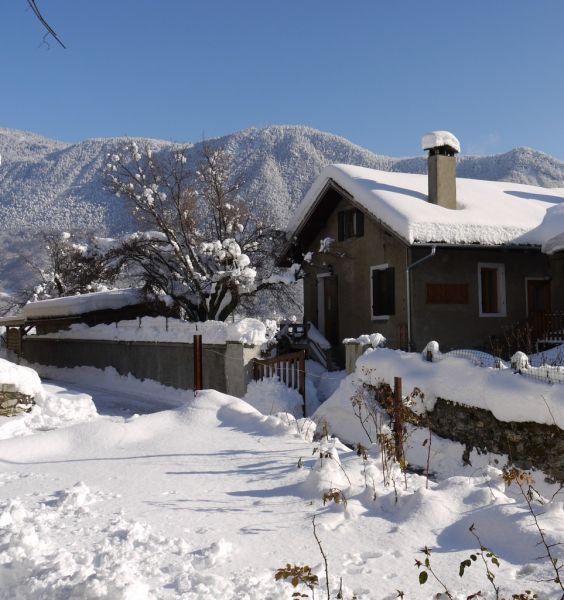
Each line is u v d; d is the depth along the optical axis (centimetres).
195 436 933
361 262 1972
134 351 2233
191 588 400
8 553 455
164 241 2306
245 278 2005
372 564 440
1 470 789
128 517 558
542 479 799
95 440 921
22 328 3103
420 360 1074
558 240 1717
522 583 397
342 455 783
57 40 396
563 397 779
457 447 946
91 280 2762
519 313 1884
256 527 525
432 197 1864
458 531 495
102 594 369
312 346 2030
